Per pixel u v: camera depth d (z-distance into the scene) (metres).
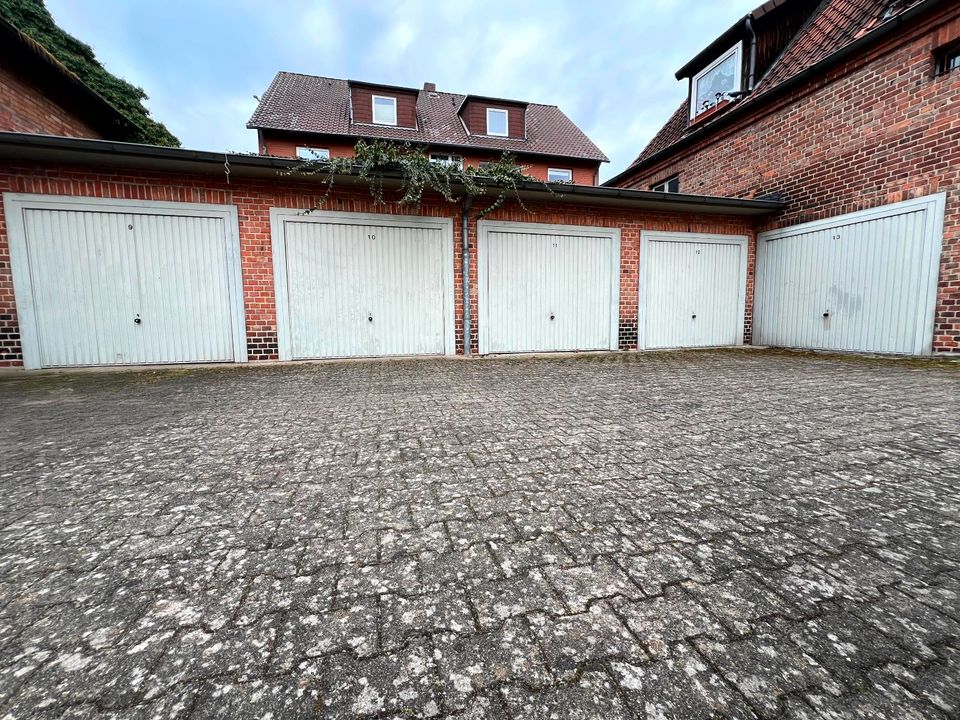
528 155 17.30
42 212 5.78
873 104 6.63
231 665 1.04
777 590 1.30
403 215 7.12
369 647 1.09
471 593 1.29
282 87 17.30
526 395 4.15
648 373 5.53
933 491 1.96
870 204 6.74
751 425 3.03
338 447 2.63
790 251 8.12
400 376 5.43
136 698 0.95
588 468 2.25
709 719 0.89
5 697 0.96
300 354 6.85
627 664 1.03
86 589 1.33
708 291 8.77
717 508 1.81
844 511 1.78
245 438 2.83
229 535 1.63
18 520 1.75
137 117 15.09
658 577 1.36
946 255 5.89
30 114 7.41
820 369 5.62
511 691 0.97
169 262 6.27
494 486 2.04
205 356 6.48
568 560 1.45
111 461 2.41
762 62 9.66
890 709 0.91
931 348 6.10
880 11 6.99
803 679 0.99
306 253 6.76
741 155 9.08
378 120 16.61
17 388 4.71
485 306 7.62
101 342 6.11
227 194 6.38
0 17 5.96
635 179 12.62
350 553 1.51
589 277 8.09
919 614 1.19
